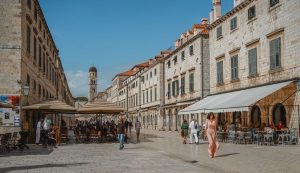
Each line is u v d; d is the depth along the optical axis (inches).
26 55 1178.6
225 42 1429.6
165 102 2391.7
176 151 884.6
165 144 1146.7
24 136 936.9
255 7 1195.3
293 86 973.2
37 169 565.9
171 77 2234.3
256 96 995.9
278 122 1070.4
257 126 1117.1
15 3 1096.8
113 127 1353.3
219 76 1478.8
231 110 1031.0
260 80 1159.6
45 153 853.8
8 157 760.3
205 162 639.8
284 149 845.2
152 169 559.5
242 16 1288.1
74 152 880.3
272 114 1074.1
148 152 871.1
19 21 1094.4
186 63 1929.1
